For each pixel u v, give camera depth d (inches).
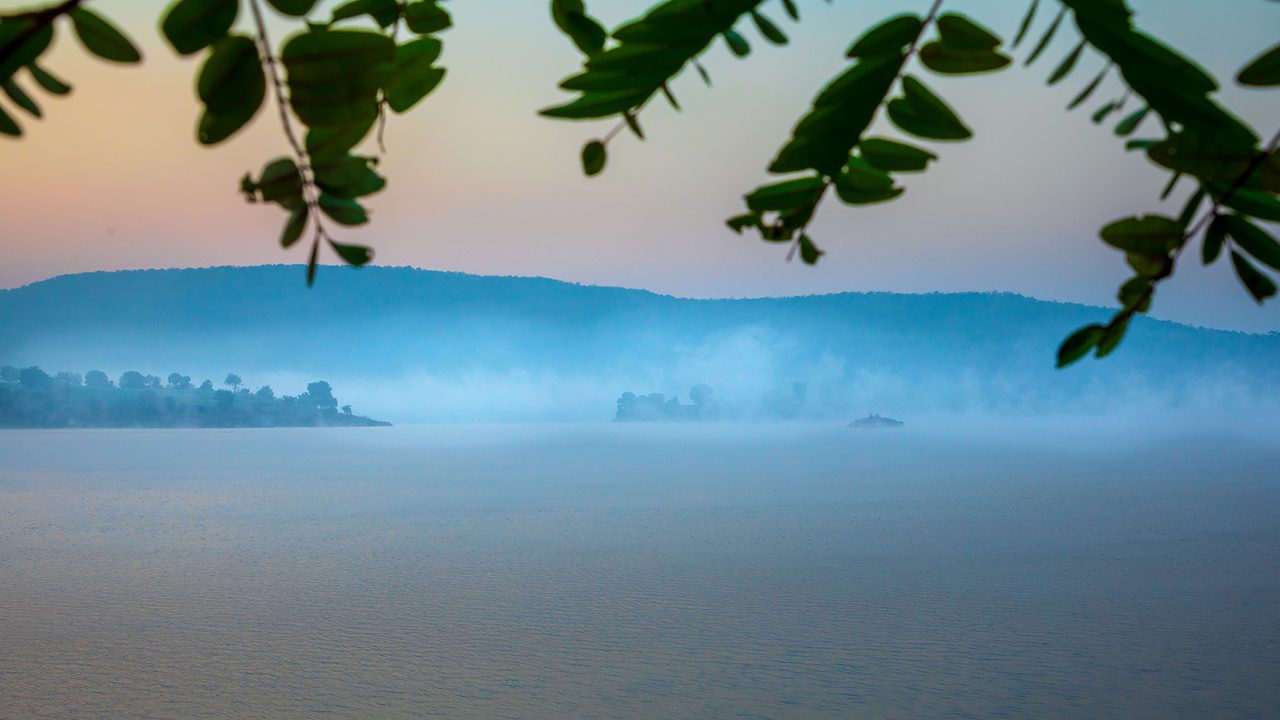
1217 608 2336.4
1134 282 34.3
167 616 2265.0
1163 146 31.9
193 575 2869.1
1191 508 4699.8
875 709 1528.1
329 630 2119.8
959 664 1809.8
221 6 26.7
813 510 4544.8
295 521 4247.0
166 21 26.2
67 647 1934.1
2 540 3602.4
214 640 2007.9
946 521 4138.8
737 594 2561.5
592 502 4975.4
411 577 2844.5
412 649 1939.0
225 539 3656.5
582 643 1999.3
